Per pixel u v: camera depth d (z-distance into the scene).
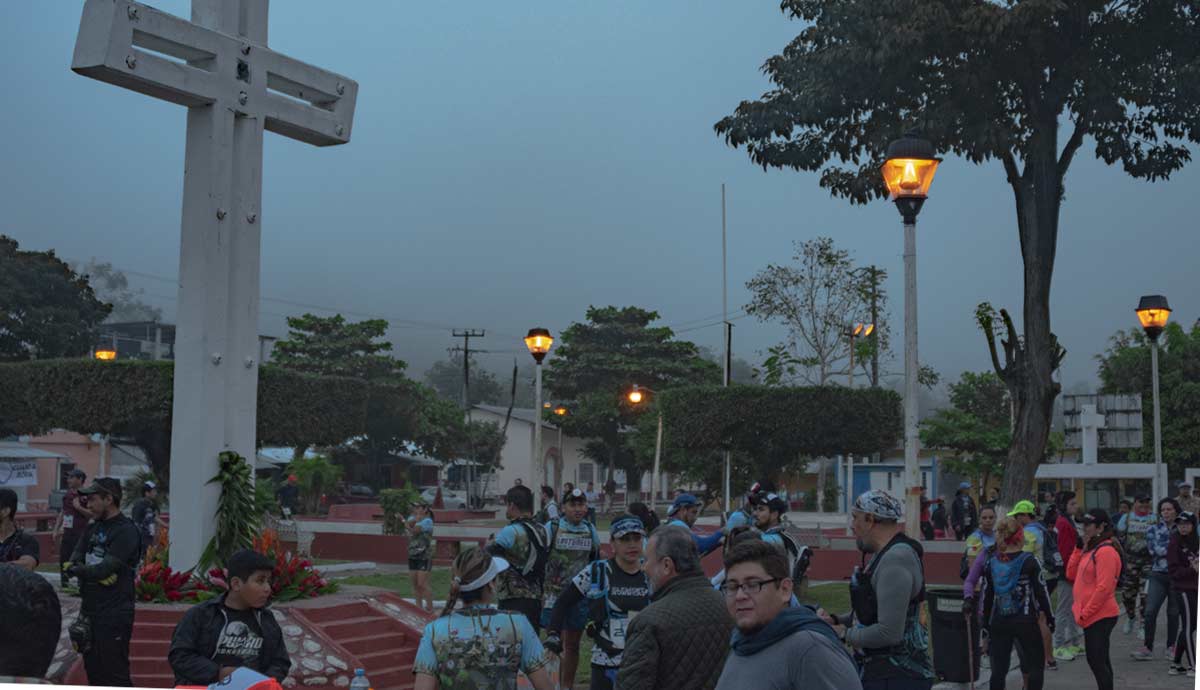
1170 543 12.50
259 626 6.41
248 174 14.88
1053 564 14.22
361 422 31.89
